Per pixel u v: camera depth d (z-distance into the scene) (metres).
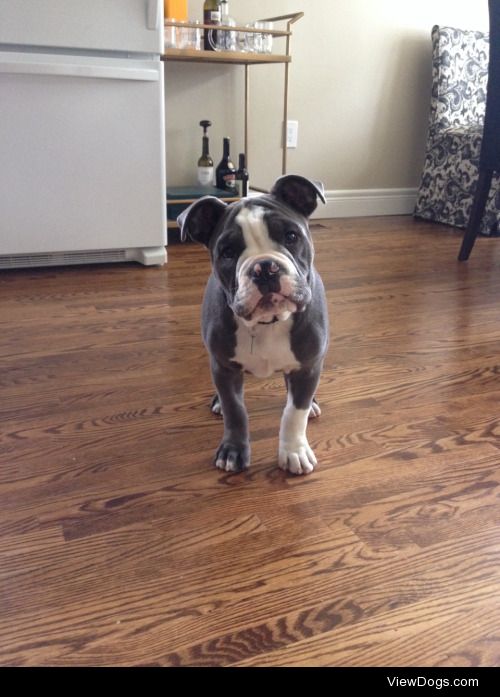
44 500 1.07
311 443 1.25
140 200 2.41
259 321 0.95
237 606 0.84
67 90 2.19
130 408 1.39
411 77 3.66
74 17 2.12
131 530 0.99
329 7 3.33
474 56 3.44
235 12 3.15
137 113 2.30
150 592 0.86
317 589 0.87
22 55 2.11
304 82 3.40
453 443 1.25
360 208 3.75
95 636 0.79
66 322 1.89
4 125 2.17
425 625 0.80
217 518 1.02
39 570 0.90
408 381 1.53
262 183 3.48
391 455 1.21
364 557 0.93
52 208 2.31
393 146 3.76
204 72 3.14
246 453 1.17
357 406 1.40
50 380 1.52
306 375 1.10
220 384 1.12
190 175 3.27
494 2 2.28
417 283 2.32
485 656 0.76
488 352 1.70
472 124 3.40
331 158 3.61
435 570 0.90
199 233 1.06
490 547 0.95
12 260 2.39
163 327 1.86
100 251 2.48
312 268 1.07
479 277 2.40
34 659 0.76
